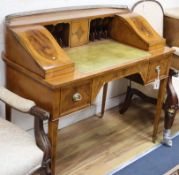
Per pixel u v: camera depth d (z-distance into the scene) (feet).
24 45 5.07
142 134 8.07
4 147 4.55
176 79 7.73
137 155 7.24
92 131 8.04
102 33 7.00
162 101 7.29
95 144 7.54
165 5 9.27
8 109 6.08
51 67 4.90
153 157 7.22
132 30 6.59
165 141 7.64
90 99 5.47
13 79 5.65
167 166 6.96
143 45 6.50
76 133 7.90
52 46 5.24
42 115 4.60
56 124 5.14
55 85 4.74
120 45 6.70
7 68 5.73
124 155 7.22
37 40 5.20
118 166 6.84
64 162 6.84
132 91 8.39
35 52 5.03
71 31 6.18
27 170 4.43
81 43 6.48
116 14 6.84
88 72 5.24
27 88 5.35
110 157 7.12
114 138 7.83
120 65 5.68
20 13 5.80
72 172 6.57
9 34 5.37
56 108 4.99
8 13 5.88
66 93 5.03
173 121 8.04
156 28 8.64
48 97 4.97
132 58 6.04
